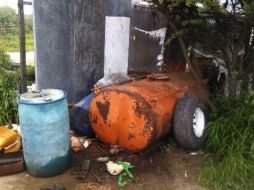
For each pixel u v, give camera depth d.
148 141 2.88
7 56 4.01
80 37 3.55
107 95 2.97
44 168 2.68
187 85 3.44
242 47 3.50
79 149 3.13
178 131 3.05
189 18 3.35
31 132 2.58
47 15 3.42
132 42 4.19
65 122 2.71
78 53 3.58
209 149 3.09
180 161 3.02
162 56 4.16
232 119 2.98
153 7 3.52
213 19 3.31
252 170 2.62
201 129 3.17
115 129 2.99
